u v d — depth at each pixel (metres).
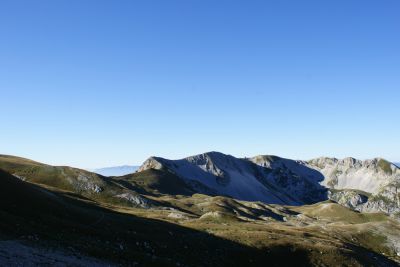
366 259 102.56
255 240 97.12
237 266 82.38
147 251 72.00
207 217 149.75
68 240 56.34
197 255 80.31
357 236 168.75
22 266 35.47
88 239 62.94
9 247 41.97
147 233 87.94
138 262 55.69
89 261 46.41
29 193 84.44
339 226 183.88
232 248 89.94
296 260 91.75
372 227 180.00
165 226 102.56
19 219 59.28
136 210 158.88
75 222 78.44
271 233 110.19
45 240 51.25
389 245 163.25
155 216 136.88
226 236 98.81
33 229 55.69
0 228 49.81
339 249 101.25
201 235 97.19
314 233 137.38
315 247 99.12
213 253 84.19
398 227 182.38
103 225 83.12
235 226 123.25
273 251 92.69
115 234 77.00
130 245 71.25
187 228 106.94
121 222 93.19
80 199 141.50
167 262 61.94
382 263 117.44
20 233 50.72
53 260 41.12
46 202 83.69
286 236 108.62
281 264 88.81
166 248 77.94
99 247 57.94
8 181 84.38
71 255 46.75
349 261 96.19
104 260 50.09
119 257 54.75
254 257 88.00
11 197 75.94
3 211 61.84
